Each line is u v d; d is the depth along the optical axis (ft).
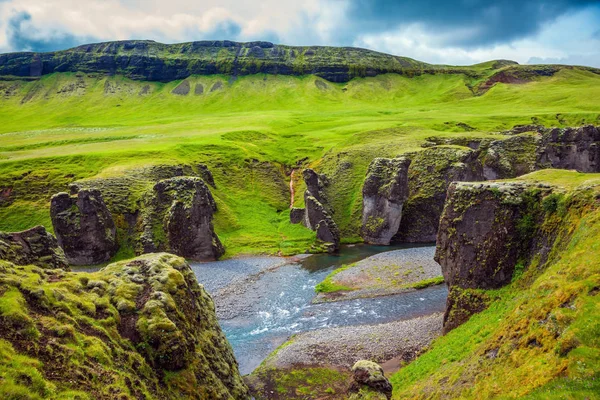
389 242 347.36
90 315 95.81
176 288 115.55
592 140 354.33
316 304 225.97
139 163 382.42
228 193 412.57
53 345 79.61
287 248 327.67
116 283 109.81
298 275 273.54
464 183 177.27
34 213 318.86
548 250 136.98
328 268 286.66
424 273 255.91
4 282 88.89
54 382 72.59
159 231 310.24
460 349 120.26
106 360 85.10
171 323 102.32
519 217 151.74
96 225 290.76
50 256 137.08
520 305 103.55
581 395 61.36
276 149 520.01
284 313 216.54
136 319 101.96
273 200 422.82
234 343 186.09
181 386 97.19
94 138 514.27
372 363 112.47
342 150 454.81
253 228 366.22
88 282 107.45
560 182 155.12
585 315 76.54
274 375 153.38
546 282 100.12
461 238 166.71
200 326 121.29
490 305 148.87
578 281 88.07
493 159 386.73
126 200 328.29
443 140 459.32
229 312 218.79
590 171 353.72
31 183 343.67
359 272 265.54
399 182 342.23
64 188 342.44
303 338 184.14
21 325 79.05
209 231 310.65
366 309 214.48
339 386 144.05
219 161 446.19
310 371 155.02
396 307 213.66
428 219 354.33
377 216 352.49
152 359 97.14
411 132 506.07
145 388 87.51
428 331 176.76
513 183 161.99
